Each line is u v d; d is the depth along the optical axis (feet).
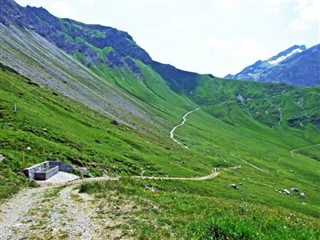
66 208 104.27
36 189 147.13
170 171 323.98
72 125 338.34
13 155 191.01
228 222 69.92
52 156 218.79
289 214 112.06
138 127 546.67
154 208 100.58
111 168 254.68
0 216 94.63
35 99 364.99
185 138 650.84
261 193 345.10
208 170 403.95
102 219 89.76
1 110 270.46
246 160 603.67
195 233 71.20
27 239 74.59
